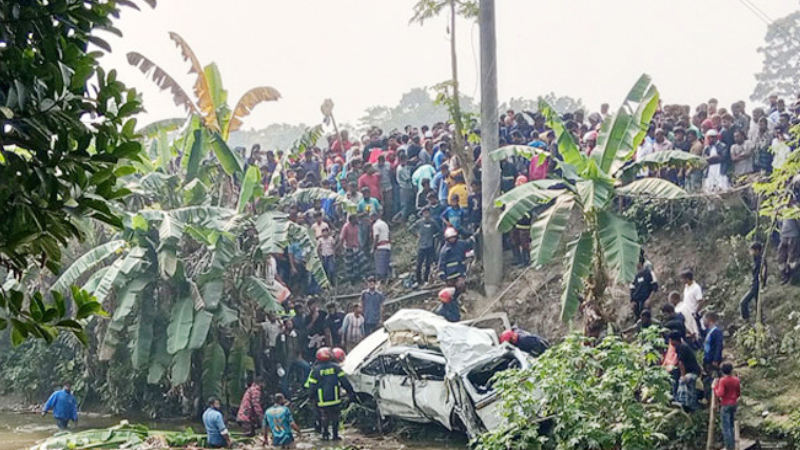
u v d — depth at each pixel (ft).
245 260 65.31
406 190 77.05
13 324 13.56
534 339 55.67
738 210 62.08
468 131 70.44
